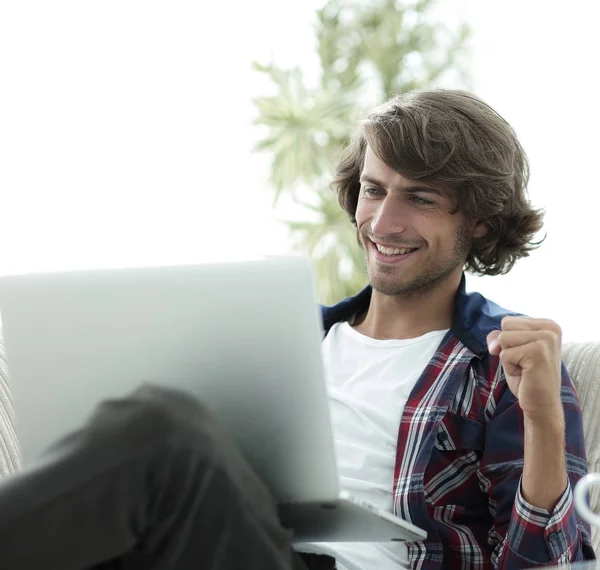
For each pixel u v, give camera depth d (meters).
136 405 1.07
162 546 1.06
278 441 1.19
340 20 4.07
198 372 1.19
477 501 1.59
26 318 1.26
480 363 1.62
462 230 1.71
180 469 1.04
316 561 1.42
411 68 4.06
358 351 1.77
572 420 1.54
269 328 1.15
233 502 1.06
